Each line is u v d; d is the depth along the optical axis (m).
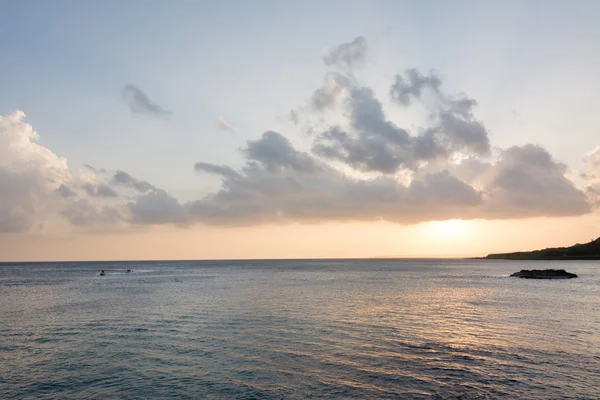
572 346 27.42
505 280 100.25
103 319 38.78
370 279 106.38
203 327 34.22
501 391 18.95
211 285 84.56
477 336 30.64
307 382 20.28
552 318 39.25
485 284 85.94
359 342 28.59
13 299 58.66
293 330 32.81
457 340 29.27
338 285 83.50
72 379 20.95
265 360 24.05
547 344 28.02
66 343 28.72
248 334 31.31
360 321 37.06
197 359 24.36
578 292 67.06
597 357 24.59
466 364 23.19
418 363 23.39
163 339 29.70
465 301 53.72
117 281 102.62
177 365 23.20
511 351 26.08
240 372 21.89
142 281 101.75
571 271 142.88
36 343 28.80
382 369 22.28
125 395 18.72
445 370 22.11
